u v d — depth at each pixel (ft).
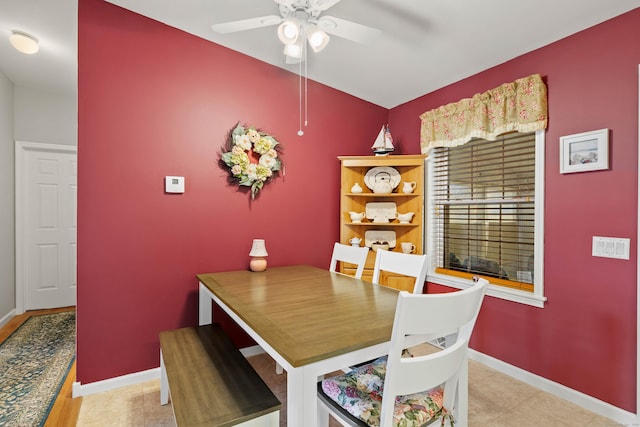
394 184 10.69
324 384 4.74
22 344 9.78
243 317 4.77
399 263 6.78
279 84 9.52
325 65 9.25
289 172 9.72
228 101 8.71
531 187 7.80
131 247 7.55
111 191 7.32
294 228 9.80
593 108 6.47
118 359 7.45
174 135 8.00
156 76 7.78
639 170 5.82
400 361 3.40
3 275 11.46
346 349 3.72
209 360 5.57
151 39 7.72
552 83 7.15
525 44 7.41
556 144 7.07
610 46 6.23
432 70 9.02
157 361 7.84
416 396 4.35
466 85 9.12
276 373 8.10
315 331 4.21
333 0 5.23
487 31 7.17
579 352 6.68
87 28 7.07
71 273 13.48
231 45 8.62
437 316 3.46
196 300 8.29
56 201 13.15
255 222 9.15
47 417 6.34
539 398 6.96
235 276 7.77
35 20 8.16
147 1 7.16
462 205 9.53
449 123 9.28
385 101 11.25
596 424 6.09
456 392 4.59
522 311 7.70
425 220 10.39
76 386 7.02
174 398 4.40
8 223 11.82
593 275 6.47
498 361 8.21
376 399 4.32
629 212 5.97
